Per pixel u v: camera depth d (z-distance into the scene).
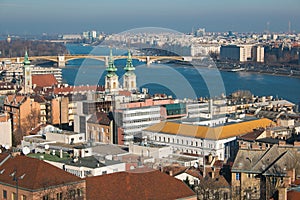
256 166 185.38
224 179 183.25
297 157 187.62
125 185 143.00
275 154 190.50
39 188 139.88
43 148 197.75
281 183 163.75
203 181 173.75
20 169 147.75
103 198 140.62
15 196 144.25
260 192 179.50
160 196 143.00
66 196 140.88
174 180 149.50
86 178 144.25
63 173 144.50
